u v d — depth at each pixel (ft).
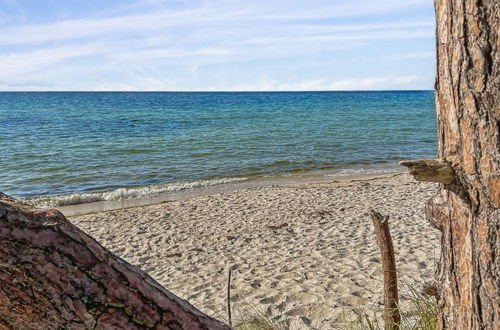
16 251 3.76
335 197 43.73
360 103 274.98
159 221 38.52
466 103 5.96
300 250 27.78
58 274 3.82
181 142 95.81
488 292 5.97
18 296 3.81
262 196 46.09
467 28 5.86
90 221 40.11
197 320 4.26
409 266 22.15
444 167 6.23
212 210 41.32
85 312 3.84
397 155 78.13
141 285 4.06
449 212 7.03
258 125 131.75
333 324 16.79
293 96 435.94
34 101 311.27
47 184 61.16
